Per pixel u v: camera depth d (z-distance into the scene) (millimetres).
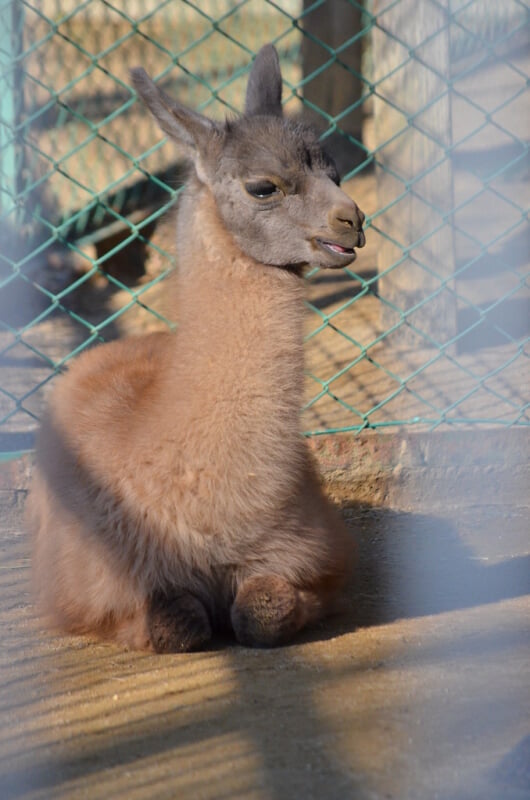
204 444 5379
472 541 7398
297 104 17172
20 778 4156
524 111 14180
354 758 4234
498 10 14094
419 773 4121
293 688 4930
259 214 5586
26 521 6949
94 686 5039
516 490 7969
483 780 4066
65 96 15164
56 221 12367
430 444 7855
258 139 5660
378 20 8984
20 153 11305
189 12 17375
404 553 7164
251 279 5590
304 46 17797
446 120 8914
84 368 6488
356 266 11586
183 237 5770
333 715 4621
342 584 6125
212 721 4590
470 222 12125
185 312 5602
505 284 10477
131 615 5590
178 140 5855
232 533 5484
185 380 5457
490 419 8086
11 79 10750
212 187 5688
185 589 5570
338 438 7762
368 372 8945
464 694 4832
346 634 5715
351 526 7621
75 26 16188
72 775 4168
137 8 16766
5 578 6703
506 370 8891
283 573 5660
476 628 5770
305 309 5766
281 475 5512
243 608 5480
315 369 9039
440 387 8656
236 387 5395
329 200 5570
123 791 4035
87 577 5660
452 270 9141
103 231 12039
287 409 5512
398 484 7883
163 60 16859
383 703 4742
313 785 4035
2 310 10516
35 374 8953
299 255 5602
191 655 5441
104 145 14242
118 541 5543
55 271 11586
